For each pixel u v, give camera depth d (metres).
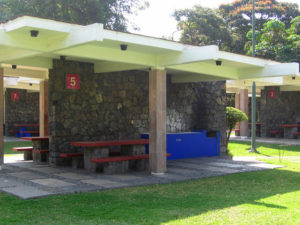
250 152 13.16
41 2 19.69
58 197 5.82
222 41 27.47
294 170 9.10
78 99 9.52
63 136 9.26
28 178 7.53
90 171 8.52
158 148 8.21
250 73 9.91
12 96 19.86
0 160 8.75
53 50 6.61
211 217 4.82
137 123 10.87
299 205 5.54
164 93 8.30
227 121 13.05
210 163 10.26
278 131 19.61
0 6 21.20
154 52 7.86
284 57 21.28
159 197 5.97
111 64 9.30
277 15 30.11
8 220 4.61
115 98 10.31
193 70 8.81
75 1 19.17
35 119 22.38
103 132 10.02
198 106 12.67
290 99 20.69
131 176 7.93
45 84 11.68
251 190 6.64
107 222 4.58
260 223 4.57
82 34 6.07
